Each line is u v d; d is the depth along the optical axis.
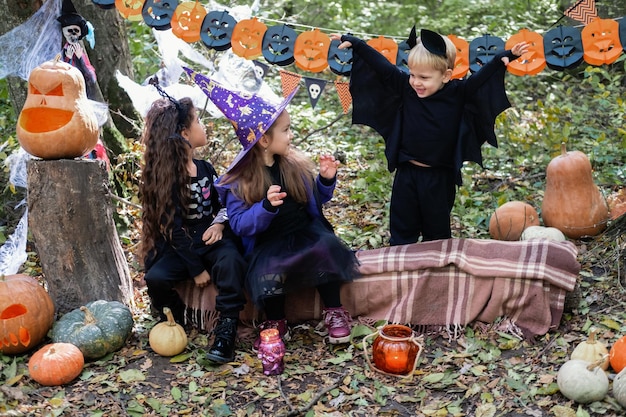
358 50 3.98
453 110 3.97
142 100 5.62
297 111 7.95
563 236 4.72
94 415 3.32
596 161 6.16
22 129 3.98
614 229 4.80
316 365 3.75
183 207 3.89
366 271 4.12
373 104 4.11
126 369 3.74
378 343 3.62
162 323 3.90
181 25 4.23
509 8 9.59
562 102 7.99
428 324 4.04
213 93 3.81
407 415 3.30
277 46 4.22
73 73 4.05
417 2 10.66
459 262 4.04
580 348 3.51
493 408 3.28
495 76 3.84
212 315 4.10
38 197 4.01
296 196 3.87
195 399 3.44
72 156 4.10
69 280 4.11
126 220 5.43
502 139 6.94
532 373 3.55
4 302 3.76
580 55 3.97
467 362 3.69
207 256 3.94
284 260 3.74
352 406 3.37
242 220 3.73
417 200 4.26
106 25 6.12
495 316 3.99
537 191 5.84
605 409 3.21
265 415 3.32
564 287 3.92
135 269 4.95
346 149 7.19
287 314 4.16
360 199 5.96
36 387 3.56
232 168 3.82
